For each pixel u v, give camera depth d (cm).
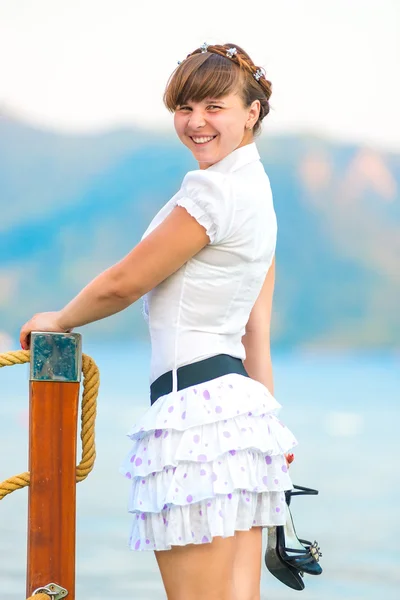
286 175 14062
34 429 419
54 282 13238
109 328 10944
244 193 441
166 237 429
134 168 14550
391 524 1648
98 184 14338
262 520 446
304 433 3459
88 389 430
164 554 433
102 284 429
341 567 1302
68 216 13912
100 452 2608
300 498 1970
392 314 13012
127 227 14025
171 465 420
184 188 442
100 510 1683
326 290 13175
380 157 14375
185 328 441
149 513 431
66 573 418
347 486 2153
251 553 457
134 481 438
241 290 449
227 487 418
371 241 13500
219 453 418
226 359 443
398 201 13950
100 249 13700
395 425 3750
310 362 9488
